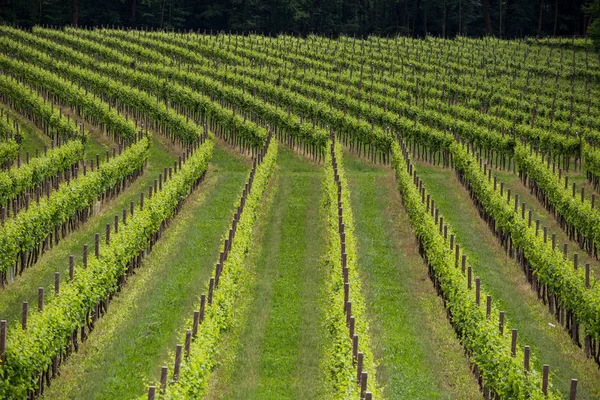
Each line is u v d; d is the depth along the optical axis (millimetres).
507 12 186375
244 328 36344
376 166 70500
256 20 183375
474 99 95750
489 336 31266
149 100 78500
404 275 44750
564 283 37438
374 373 28875
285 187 62281
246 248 44062
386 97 89375
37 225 41938
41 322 29516
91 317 35594
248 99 81750
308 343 35125
